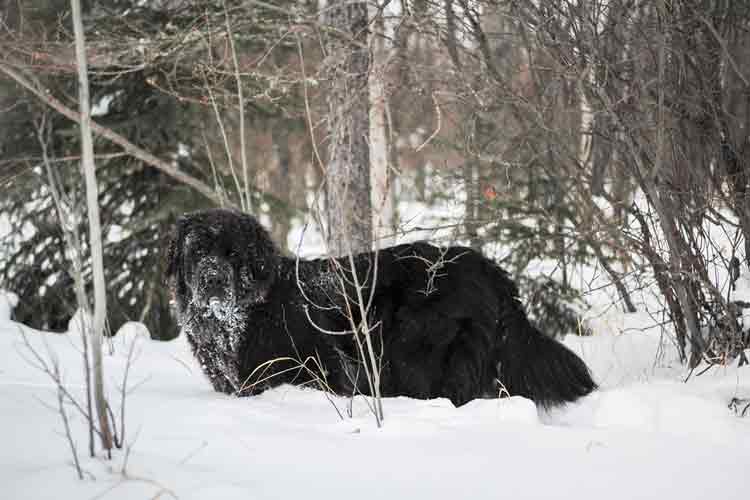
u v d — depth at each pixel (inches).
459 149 271.6
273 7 220.7
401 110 279.4
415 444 133.7
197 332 199.8
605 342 253.6
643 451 130.0
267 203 394.3
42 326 367.2
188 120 373.7
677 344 228.8
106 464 116.6
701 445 132.6
